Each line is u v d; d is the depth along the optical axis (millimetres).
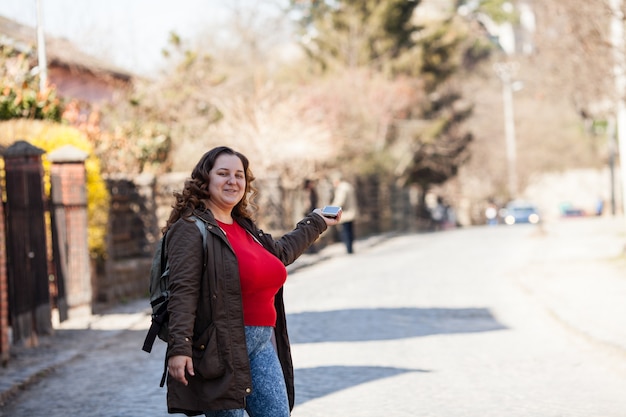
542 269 21516
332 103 44688
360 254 30281
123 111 31453
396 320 14727
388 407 8539
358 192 40750
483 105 80938
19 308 12648
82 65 34156
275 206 29188
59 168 15469
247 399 5203
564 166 84500
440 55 56031
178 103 32500
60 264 15000
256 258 5281
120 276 18219
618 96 21516
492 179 82625
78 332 14117
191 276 5039
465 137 58781
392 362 10984
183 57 34969
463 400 8812
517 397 8930
